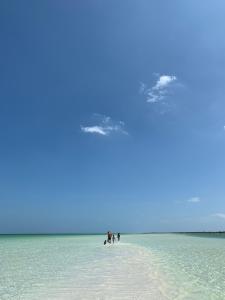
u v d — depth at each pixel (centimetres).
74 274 1545
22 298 1049
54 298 1038
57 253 2898
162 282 1300
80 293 1103
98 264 1947
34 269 1767
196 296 1053
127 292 1109
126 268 1741
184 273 1556
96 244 4725
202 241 5916
